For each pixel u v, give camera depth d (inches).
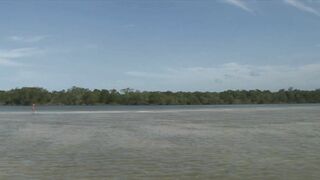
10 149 1216.8
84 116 3078.2
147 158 1056.2
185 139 1476.4
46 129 1892.2
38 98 7810.0
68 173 876.0
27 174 866.8
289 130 1819.6
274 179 823.7
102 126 2057.1
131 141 1413.6
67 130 1833.2
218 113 3567.9
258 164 970.1
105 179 823.7
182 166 948.6
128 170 904.9
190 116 3021.7
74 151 1176.8
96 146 1285.7
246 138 1504.7
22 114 3479.3
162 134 1648.6
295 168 922.1
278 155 1102.4
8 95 7755.9
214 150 1198.3
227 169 914.1
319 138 1494.8
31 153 1139.9
